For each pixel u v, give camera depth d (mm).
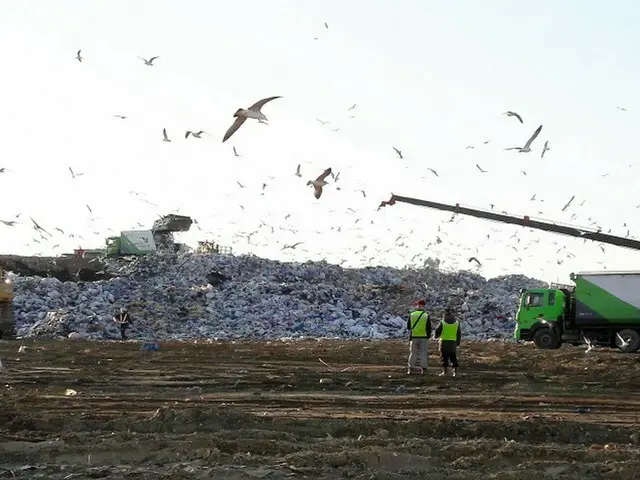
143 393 20484
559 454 13062
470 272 64375
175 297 53156
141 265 61344
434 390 21391
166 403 18484
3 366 27109
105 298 52625
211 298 53188
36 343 40281
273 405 18422
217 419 15320
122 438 13648
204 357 31656
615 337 39094
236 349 36344
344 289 58344
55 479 11461
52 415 16000
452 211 40094
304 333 50062
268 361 30141
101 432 14609
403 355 33312
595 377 24906
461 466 12461
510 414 17234
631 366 28969
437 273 63844
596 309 39094
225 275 59312
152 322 49375
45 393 20172
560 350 38219
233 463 12188
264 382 22734
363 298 56812
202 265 60406
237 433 14281
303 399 19391
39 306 51344
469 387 22109
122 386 21859
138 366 27703
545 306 39969
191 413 15391
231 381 23000
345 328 51094
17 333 47062
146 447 13062
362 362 30016
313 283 59906
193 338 47438
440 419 15398
